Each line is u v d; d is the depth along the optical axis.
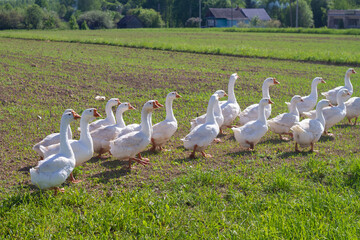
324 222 7.02
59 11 165.12
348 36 60.94
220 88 19.95
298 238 6.45
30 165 10.09
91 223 7.00
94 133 10.72
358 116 13.96
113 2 181.38
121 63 28.72
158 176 9.28
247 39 54.44
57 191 8.36
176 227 7.04
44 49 38.28
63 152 8.43
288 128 12.08
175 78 22.75
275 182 8.46
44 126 13.34
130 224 6.99
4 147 11.34
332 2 114.12
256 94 18.55
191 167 9.59
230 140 12.42
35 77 22.58
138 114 14.97
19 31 80.19
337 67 26.89
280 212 7.30
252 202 7.76
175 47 38.03
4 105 16.20
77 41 47.41
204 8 130.00
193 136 10.44
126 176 9.35
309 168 9.49
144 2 156.38
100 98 17.42
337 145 11.65
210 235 6.76
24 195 8.05
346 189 8.33
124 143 9.62
